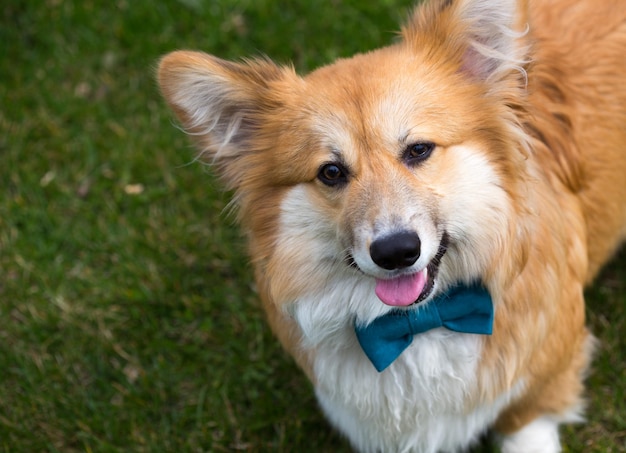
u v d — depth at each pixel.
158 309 1.42
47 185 1.52
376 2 1.62
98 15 1.66
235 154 1.17
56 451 1.32
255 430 1.32
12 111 1.58
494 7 1.11
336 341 1.18
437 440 1.21
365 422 1.22
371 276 1.11
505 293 1.15
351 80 1.12
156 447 1.31
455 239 1.12
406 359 1.16
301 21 1.62
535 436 1.26
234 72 1.15
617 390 1.30
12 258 1.46
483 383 1.17
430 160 1.10
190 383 1.37
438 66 1.12
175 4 1.65
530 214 1.14
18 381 1.37
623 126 1.23
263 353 1.37
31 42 1.65
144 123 1.56
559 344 1.20
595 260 1.29
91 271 1.45
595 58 1.23
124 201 1.51
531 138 1.15
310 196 1.13
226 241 1.46
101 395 1.36
